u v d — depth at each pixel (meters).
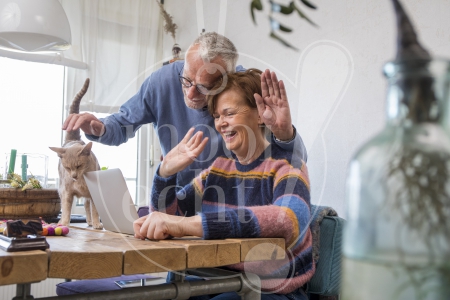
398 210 0.27
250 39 2.26
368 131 1.64
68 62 2.71
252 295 0.96
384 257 0.27
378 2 1.63
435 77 0.28
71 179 1.40
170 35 3.03
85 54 2.79
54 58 2.67
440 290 0.26
